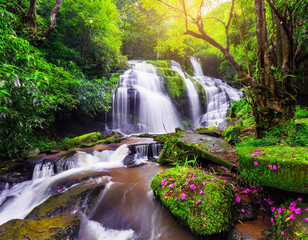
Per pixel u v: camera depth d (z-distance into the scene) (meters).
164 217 2.27
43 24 6.47
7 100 1.97
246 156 1.99
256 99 2.54
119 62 12.48
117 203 2.69
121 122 10.66
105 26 8.78
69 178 3.70
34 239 1.75
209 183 2.22
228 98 13.82
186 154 3.87
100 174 3.87
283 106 2.38
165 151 4.46
